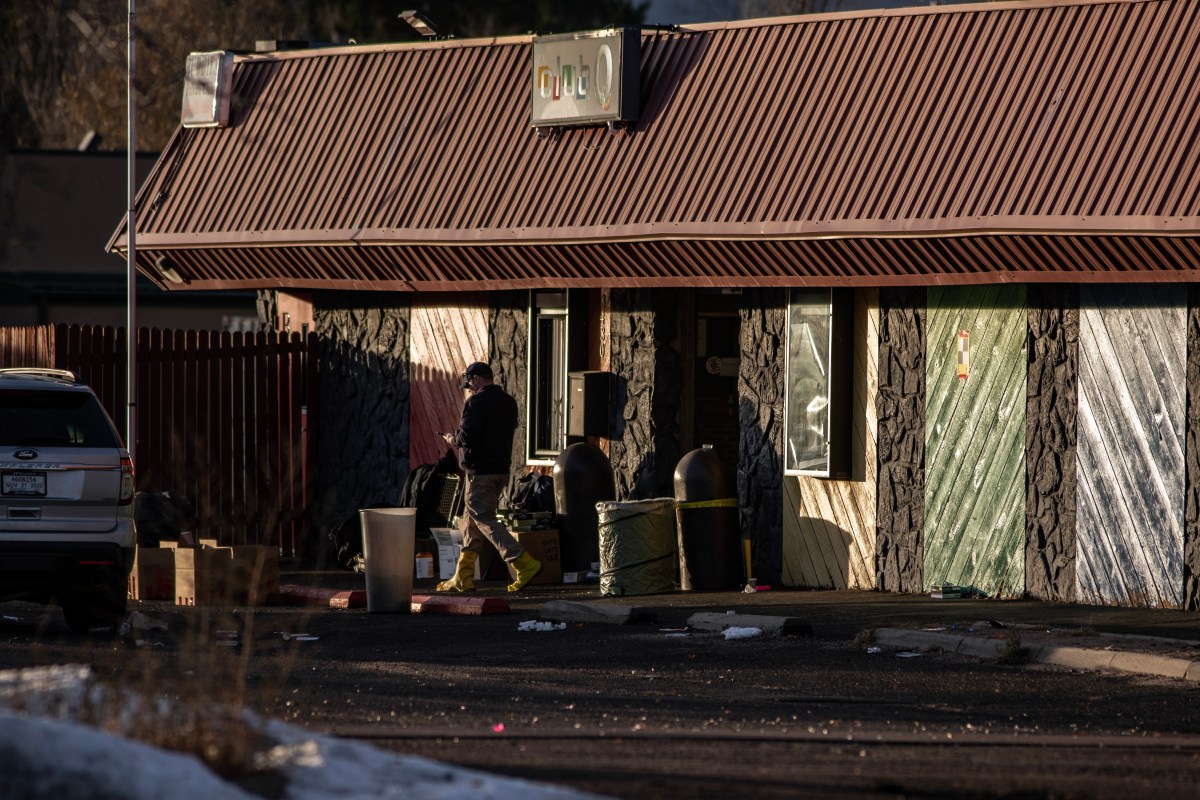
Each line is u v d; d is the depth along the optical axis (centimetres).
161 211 7100
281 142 6981
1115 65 5159
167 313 13738
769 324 6094
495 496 6075
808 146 5709
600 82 6138
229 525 7275
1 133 13388
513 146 6412
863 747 2861
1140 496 5216
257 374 7388
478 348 7006
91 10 13562
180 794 1952
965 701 3547
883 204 5422
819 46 5866
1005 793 2408
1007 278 5309
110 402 6931
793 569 6059
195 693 2442
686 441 6456
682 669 4044
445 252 6512
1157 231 4806
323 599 5641
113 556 4619
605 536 5975
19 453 4544
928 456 5738
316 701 3341
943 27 5603
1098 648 4122
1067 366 5388
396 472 7275
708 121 5984
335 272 6925
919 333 5756
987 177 5241
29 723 1992
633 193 6019
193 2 15638
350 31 17088
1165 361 5156
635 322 6462
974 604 5353
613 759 2650
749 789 2372
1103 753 2870
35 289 13462
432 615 5338
